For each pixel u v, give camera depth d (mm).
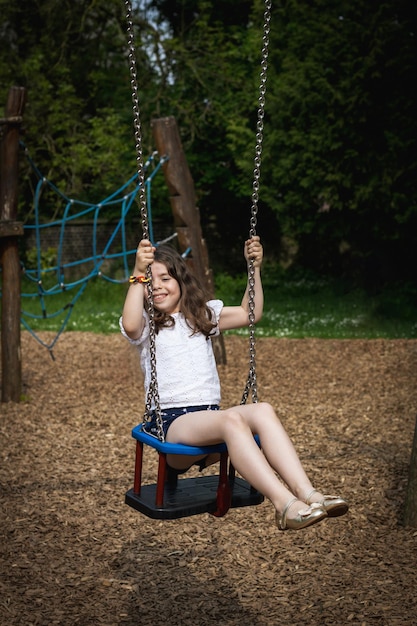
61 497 4969
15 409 7457
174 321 3465
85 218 22031
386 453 5793
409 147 14219
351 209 15375
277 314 15164
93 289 19781
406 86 14211
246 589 3719
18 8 20500
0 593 3652
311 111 14836
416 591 3615
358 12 14477
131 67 3193
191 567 3969
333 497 2814
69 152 20062
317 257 21875
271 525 4484
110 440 6332
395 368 9336
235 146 19234
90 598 3641
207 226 22547
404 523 4395
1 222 7289
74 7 20297
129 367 9719
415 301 15547
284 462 2926
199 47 20625
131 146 21281
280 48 17500
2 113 18672
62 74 20469
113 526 4508
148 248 3205
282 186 16250
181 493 3277
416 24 14461
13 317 7734
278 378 8906
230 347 11156
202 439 3061
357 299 16859
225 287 20609
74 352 10828
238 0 21734
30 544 4230
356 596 3594
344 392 8086
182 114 20844
